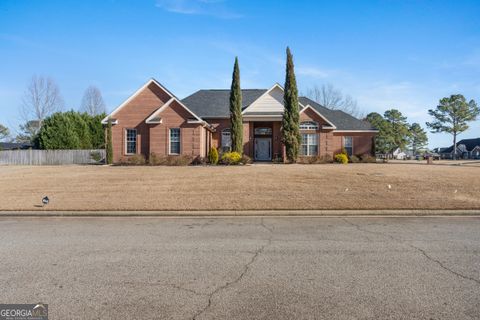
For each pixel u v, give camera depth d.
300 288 4.32
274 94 30.05
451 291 4.20
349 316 3.58
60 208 9.90
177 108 26.09
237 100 27.08
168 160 24.78
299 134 27.72
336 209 9.67
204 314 3.64
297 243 6.52
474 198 10.88
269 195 11.53
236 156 24.86
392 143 63.88
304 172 17.89
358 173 17.39
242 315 3.62
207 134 29.56
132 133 27.22
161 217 9.32
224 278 4.68
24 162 34.44
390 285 4.39
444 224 8.27
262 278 4.67
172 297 4.07
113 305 3.86
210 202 10.56
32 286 4.40
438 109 70.69
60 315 3.63
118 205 10.23
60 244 6.48
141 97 27.11
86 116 41.81
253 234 7.29
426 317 3.55
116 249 6.13
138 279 4.64
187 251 6.00
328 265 5.20
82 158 34.59
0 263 5.33
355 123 33.81
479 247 6.19
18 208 9.92
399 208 9.70
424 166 24.75
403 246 6.27
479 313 3.64
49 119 37.25
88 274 4.84
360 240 6.73
